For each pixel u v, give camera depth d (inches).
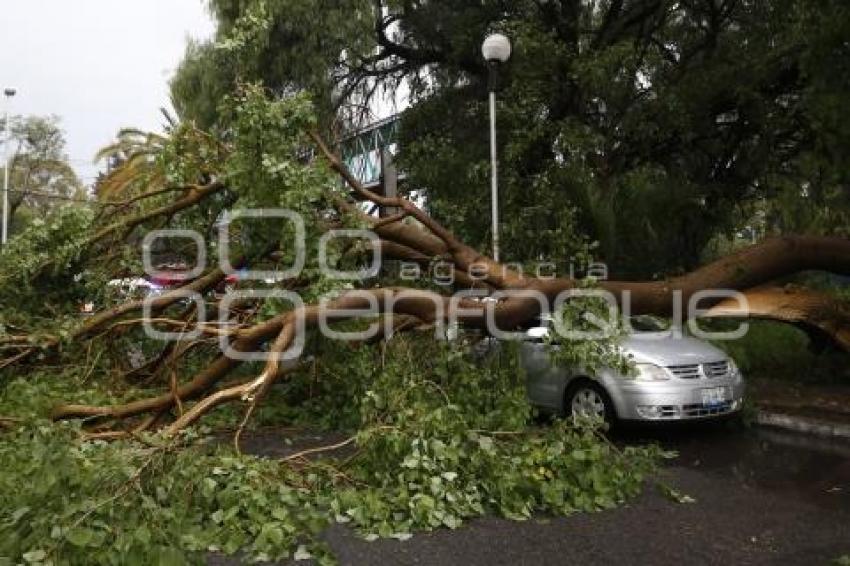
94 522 165.2
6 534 164.2
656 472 258.4
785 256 345.7
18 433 231.3
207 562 177.6
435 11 676.1
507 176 512.7
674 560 184.2
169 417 305.3
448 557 184.7
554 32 592.4
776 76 550.9
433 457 214.5
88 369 326.6
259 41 357.1
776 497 239.8
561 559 184.4
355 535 197.3
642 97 594.2
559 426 247.3
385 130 724.7
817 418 347.3
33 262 343.3
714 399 326.3
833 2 348.8
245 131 295.9
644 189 532.1
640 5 621.0
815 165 457.1
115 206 359.9
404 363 301.4
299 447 304.5
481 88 677.9
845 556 185.2
